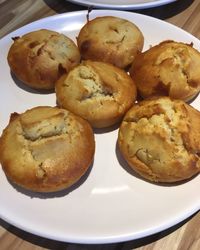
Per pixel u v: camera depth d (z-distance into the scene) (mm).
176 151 175
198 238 170
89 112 199
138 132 183
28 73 216
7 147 179
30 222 164
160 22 255
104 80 201
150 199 176
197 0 287
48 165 172
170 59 208
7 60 231
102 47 225
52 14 279
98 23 236
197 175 182
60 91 207
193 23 273
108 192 180
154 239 170
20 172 172
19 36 245
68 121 185
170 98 195
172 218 166
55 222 165
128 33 233
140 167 180
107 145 200
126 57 227
